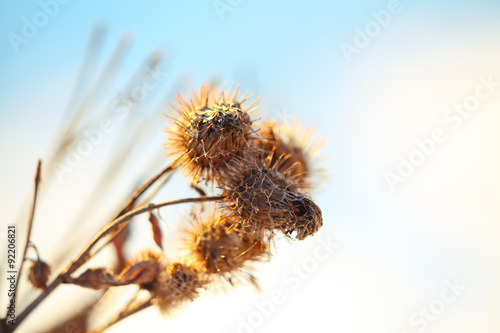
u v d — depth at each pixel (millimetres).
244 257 331
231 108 319
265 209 310
